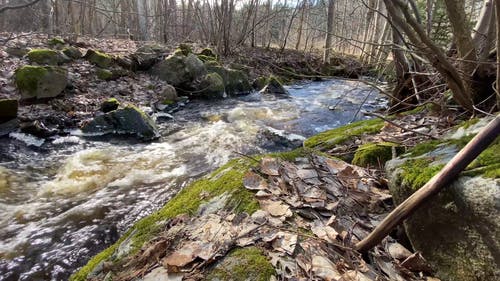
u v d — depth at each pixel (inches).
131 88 332.5
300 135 264.1
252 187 84.3
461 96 126.7
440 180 62.7
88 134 234.5
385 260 69.1
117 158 202.8
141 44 514.6
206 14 676.7
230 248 66.7
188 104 358.3
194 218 78.0
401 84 219.5
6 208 145.1
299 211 77.7
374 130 153.6
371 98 402.6
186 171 190.1
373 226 78.5
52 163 190.7
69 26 606.2
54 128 229.9
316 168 97.0
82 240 129.1
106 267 70.1
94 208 149.9
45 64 301.7
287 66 571.5
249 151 222.5
